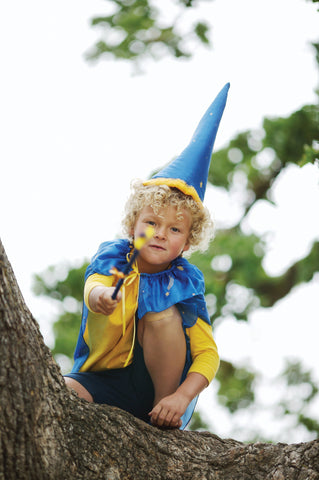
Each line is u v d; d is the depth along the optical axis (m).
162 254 3.13
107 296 2.77
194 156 3.38
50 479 2.41
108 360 3.16
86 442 2.54
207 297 8.15
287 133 7.41
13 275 2.47
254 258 8.20
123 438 2.63
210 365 3.11
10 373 2.38
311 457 2.64
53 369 2.54
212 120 3.47
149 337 3.05
